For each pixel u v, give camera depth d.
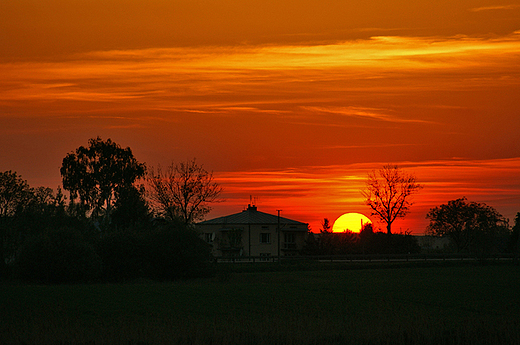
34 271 51.06
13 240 67.81
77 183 95.38
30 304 33.94
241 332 23.31
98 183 96.25
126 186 89.81
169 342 21.48
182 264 56.66
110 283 52.31
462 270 66.81
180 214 79.38
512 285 47.81
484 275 59.12
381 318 27.94
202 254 58.00
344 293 41.75
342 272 64.81
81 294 39.25
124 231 59.47
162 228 58.94
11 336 22.50
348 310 33.00
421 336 22.70
